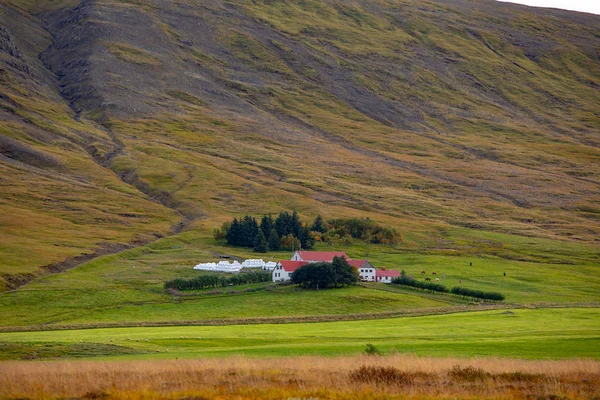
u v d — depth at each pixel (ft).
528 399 561.02
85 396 551.18
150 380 597.93
